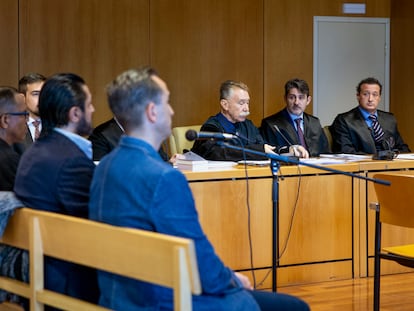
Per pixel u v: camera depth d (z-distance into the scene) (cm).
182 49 715
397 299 423
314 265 454
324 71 763
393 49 774
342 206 457
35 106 438
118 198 222
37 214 246
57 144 259
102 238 222
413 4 740
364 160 475
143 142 228
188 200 217
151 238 206
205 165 425
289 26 749
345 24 765
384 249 367
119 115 230
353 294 432
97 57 685
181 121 718
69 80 263
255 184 429
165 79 711
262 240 434
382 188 351
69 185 252
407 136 757
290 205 442
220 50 728
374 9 773
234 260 426
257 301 252
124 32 693
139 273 212
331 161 460
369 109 587
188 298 199
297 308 251
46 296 244
